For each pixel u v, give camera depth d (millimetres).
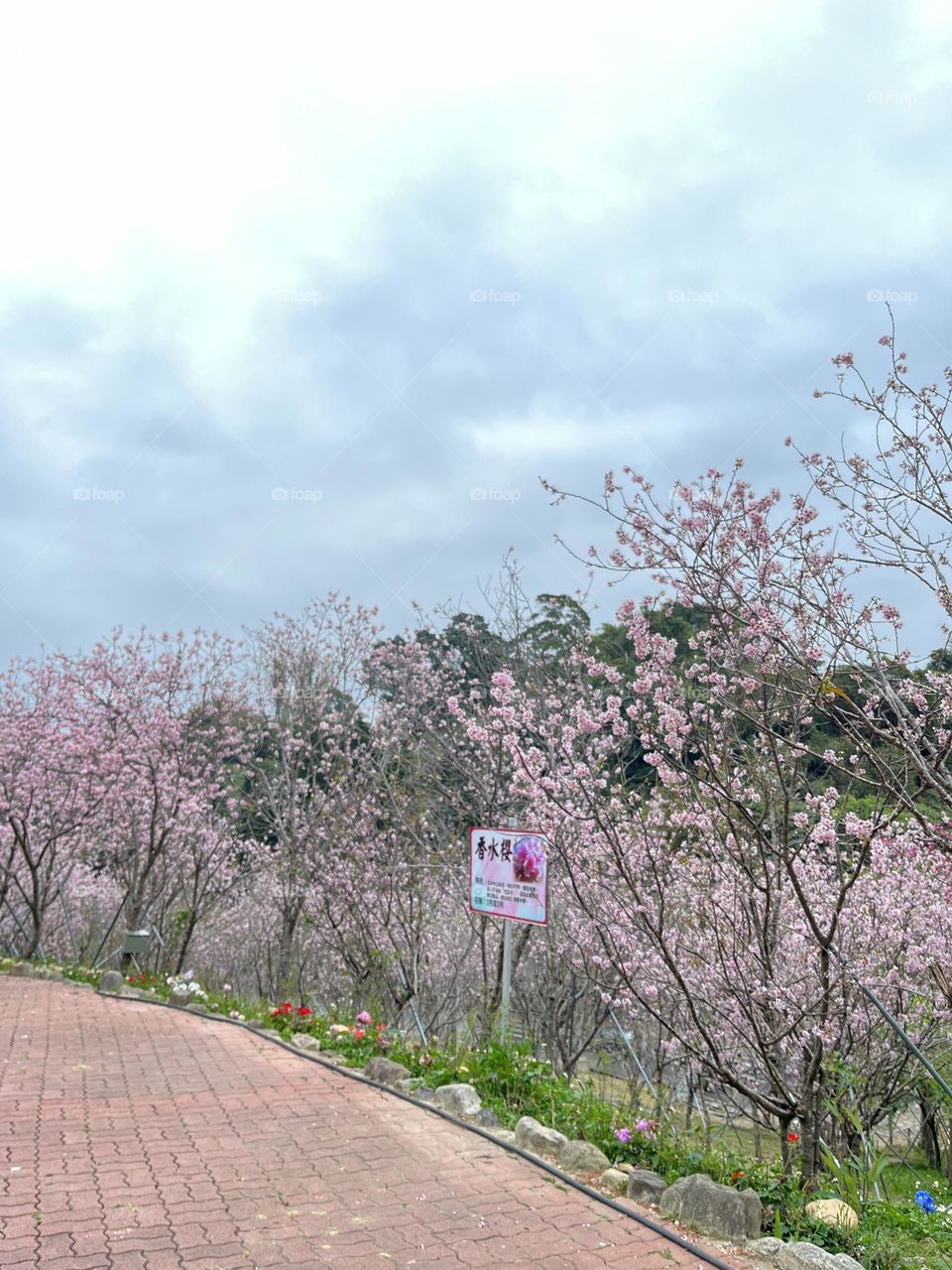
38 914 13852
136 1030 8508
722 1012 5824
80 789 14062
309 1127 5461
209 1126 5449
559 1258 3766
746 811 4918
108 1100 5984
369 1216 4129
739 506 4977
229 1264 3594
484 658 11211
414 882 10336
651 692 5676
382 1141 5227
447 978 11359
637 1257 3811
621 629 9047
